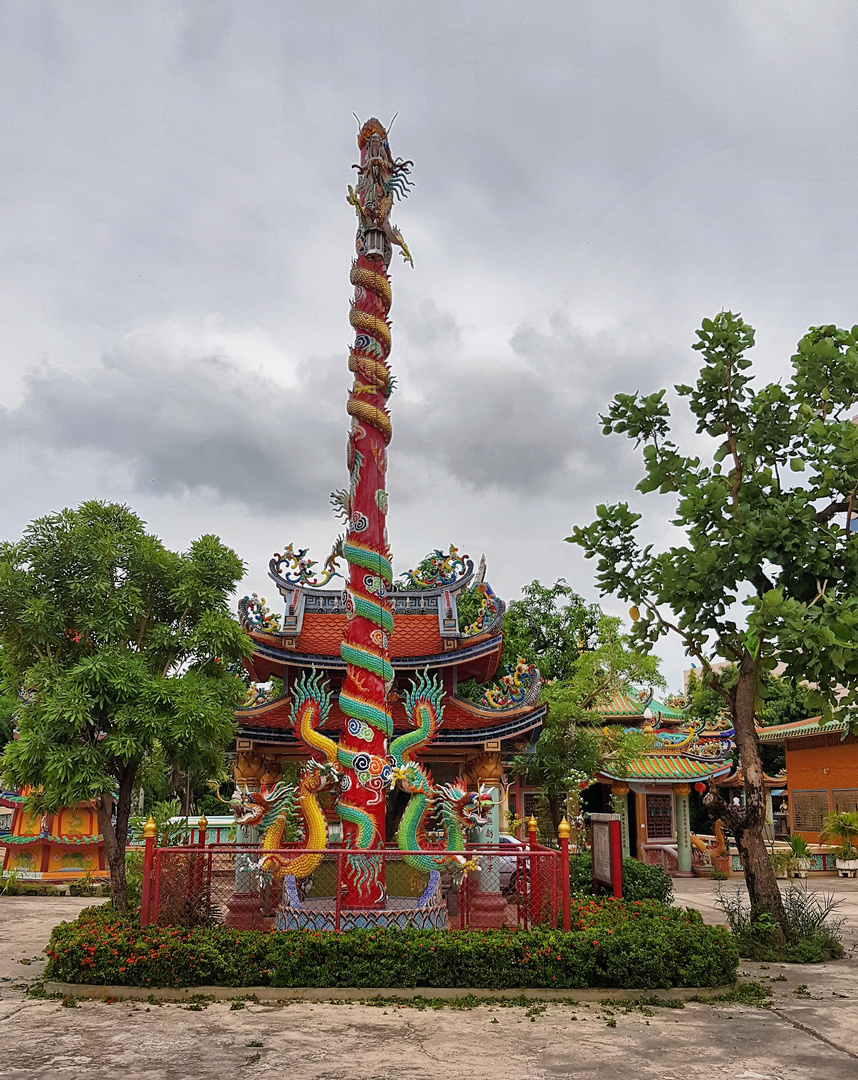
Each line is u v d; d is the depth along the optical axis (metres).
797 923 16.25
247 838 17.36
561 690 28.52
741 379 17.75
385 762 15.02
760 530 15.89
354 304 16.78
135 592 16.28
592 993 11.95
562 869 13.27
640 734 32.28
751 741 16.94
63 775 14.53
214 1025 10.49
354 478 16.17
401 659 20.30
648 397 18.31
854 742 39.09
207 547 17.48
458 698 20.14
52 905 23.62
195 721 15.41
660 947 12.31
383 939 12.34
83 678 14.96
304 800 14.80
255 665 20.95
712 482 16.55
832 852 35.81
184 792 39.72
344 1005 11.52
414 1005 11.54
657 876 20.22
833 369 16.89
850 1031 10.55
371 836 14.59
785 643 14.45
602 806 39.09
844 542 16.00
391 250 17.09
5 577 15.70
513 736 19.48
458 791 14.91
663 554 17.97
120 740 14.77
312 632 21.11
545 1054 9.45
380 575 15.85
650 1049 9.70
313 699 15.52
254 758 19.41
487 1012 11.22
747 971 14.31
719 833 37.16
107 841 16.19
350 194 17.11
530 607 43.59
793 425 17.36
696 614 17.17
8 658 16.30
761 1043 9.99
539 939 12.41
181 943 12.14
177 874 13.59
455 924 16.03
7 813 35.19
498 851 14.29
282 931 12.77
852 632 13.90
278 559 21.94
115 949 12.08
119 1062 9.05
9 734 43.81
